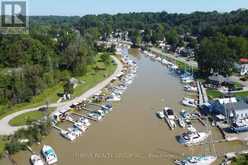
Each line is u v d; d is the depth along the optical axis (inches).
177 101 5310.0
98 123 4389.8
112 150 3641.7
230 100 4653.1
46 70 6141.7
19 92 4869.6
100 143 3809.1
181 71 7288.4
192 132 3924.7
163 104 5172.2
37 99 5142.7
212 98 5251.0
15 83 4921.3
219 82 5994.1
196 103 5073.8
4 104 4729.3
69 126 4288.9
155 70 7810.0
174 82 6565.0
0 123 4222.4
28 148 3634.4
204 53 6771.7
